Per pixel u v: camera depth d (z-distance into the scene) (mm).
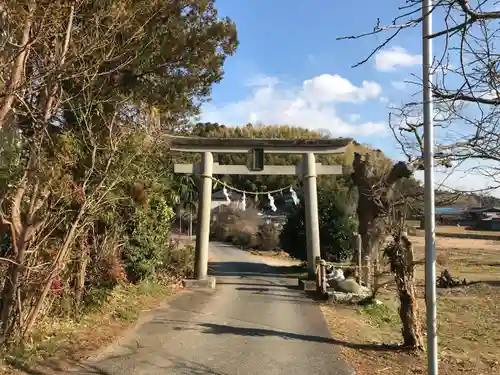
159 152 10844
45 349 6555
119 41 9305
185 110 13828
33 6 6391
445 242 42219
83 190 7047
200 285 14156
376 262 13469
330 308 11344
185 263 15430
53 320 7656
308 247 15297
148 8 9641
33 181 6637
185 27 11820
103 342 7398
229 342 7918
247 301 11961
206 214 14938
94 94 8625
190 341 7855
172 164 15141
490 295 15836
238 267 20172
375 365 7055
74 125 8117
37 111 6734
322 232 18484
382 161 15820
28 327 6590
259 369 6570
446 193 4164
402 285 8031
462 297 15531
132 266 11516
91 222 7926
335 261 18062
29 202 6691
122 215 10211
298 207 20656
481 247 37438
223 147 15219
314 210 15406
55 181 6953
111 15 7684
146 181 10188
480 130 3730
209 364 6688
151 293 11695
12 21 6324
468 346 9352
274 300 12195
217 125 48969
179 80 12031
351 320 10180
